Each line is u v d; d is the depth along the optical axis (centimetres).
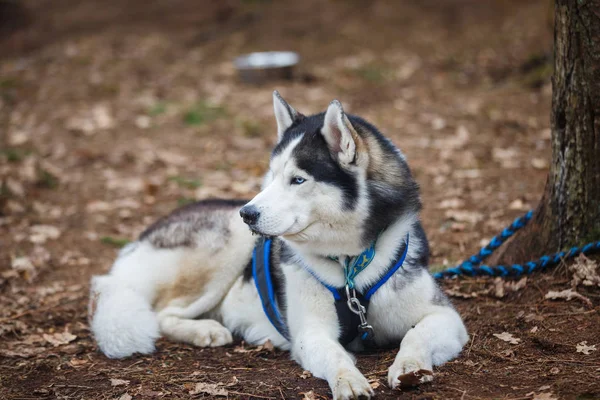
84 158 962
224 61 1482
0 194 808
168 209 797
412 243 421
